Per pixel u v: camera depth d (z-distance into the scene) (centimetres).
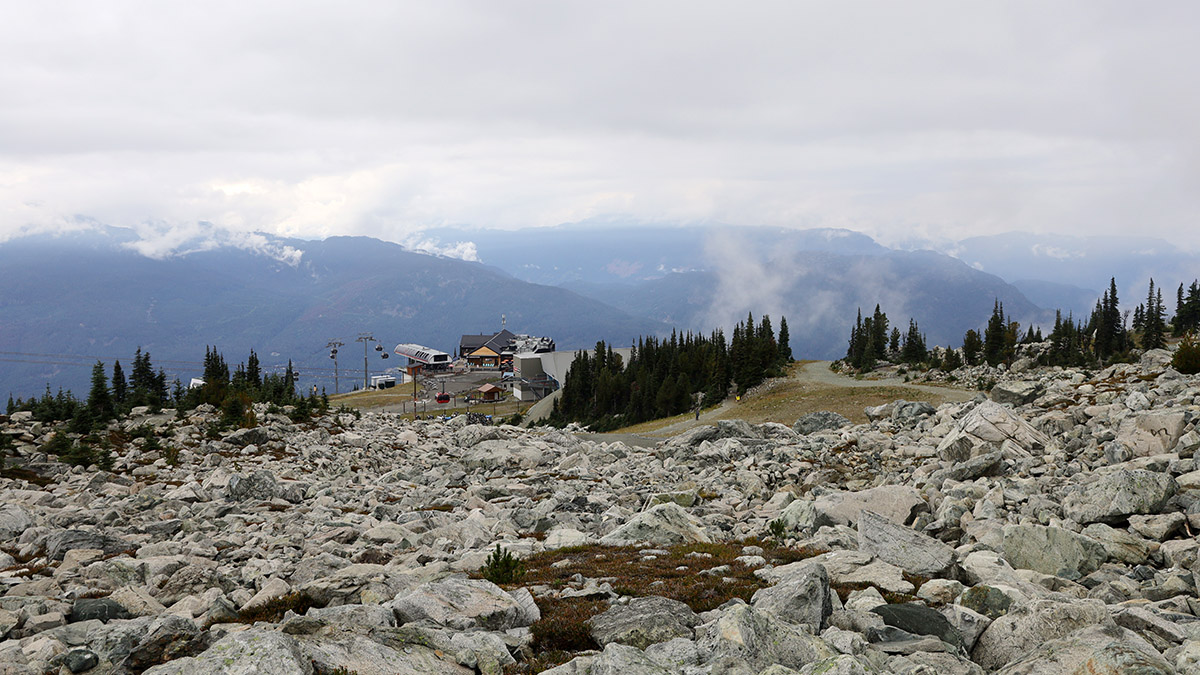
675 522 2744
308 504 3981
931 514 2961
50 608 1830
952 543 2673
